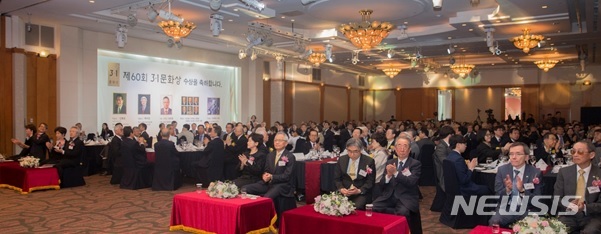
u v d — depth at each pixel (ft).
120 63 46.62
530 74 75.36
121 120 46.73
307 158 27.89
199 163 30.60
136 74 48.06
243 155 20.58
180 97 52.60
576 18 38.01
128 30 41.65
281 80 65.82
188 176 34.30
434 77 83.87
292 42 48.21
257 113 61.26
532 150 28.53
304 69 71.77
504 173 14.85
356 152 17.26
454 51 54.08
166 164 29.66
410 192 16.40
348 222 13.29
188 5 32.99
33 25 39.73
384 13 35.01
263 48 51.88
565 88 73.10
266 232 18.42
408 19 39.78
